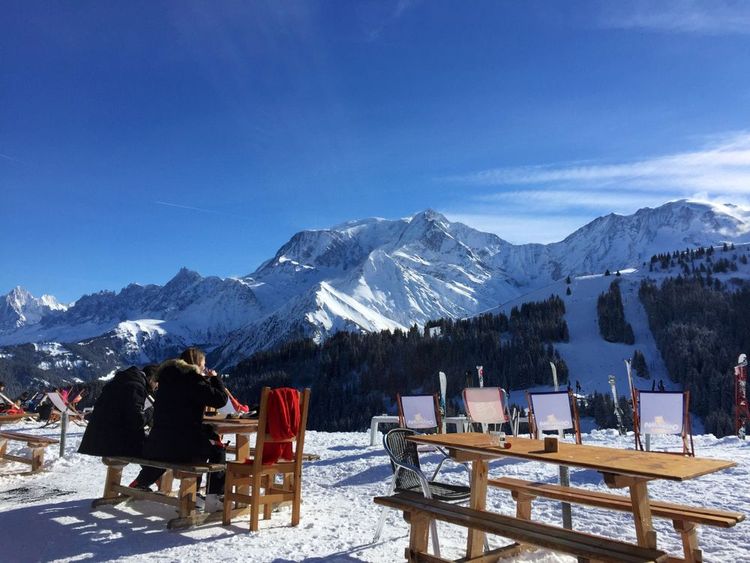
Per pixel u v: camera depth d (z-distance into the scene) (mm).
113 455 6609
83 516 6340
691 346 147625
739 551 4656
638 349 163500
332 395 142000
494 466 8789
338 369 152250
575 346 168625
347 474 9031
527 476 7914
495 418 5355
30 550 5148
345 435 15320
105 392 6844
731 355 134750
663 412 9523
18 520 6203
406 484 5336
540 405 9750
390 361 149000
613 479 3557
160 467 5980
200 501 6695
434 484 5438
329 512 6551
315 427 136250
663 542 5027
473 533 4367
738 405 14414
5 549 5203
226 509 5867
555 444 4180
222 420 6816
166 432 5930
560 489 4703
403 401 10758
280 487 6652
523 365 145500
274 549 5039
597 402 96500
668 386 141375
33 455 9695
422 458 9891
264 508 6152
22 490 8219
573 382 144625
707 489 6836
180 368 6047
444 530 5680
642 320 181125
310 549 5051
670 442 12078
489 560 4453
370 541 5309
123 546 5176
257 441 5695
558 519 5898
